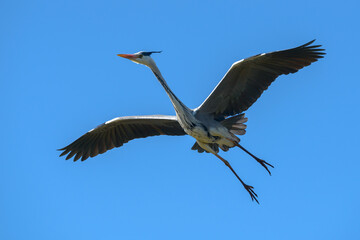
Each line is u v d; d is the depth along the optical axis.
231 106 13.60
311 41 12.48
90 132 14.98
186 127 13.41
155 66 13.70
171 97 13.34
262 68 12.95
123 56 13.59
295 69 12.96
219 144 13.67
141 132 15.12
